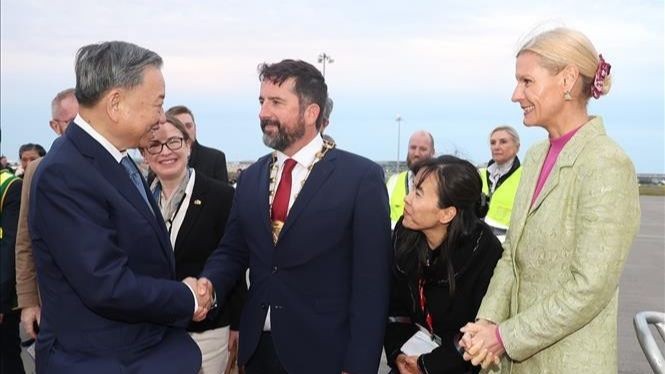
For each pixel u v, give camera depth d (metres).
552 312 1.82
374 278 2.26
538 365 1.96
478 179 2.26
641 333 1.98
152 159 2.81
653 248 12.66
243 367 2.47
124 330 1.87
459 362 2.22
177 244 2.86
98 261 1.74
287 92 2.25
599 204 1.78
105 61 1.83
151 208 2.05
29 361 4.58
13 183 3.74
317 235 2.27
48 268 1.84
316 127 2.34
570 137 1.94
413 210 2.22
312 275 2.30
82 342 1.83
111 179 1.86
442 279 2.26
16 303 3.76
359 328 2.24
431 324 2.33
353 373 2.22
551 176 1.94
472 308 2.25
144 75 1.87
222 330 3.00
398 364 2.36
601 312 1.89
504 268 2.16
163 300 1.87
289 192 2.35
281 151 2.36
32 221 1.82
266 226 2.35
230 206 3.00
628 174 1.80
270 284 2.34
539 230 1.94
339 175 2.30
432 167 2.24
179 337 2.06
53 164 1.78
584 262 1.78
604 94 1.93
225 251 2.62
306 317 2.29
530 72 1.91
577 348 1.88
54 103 3.40
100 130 1.88
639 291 7.94
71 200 1.75
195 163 4.80
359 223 2.27
